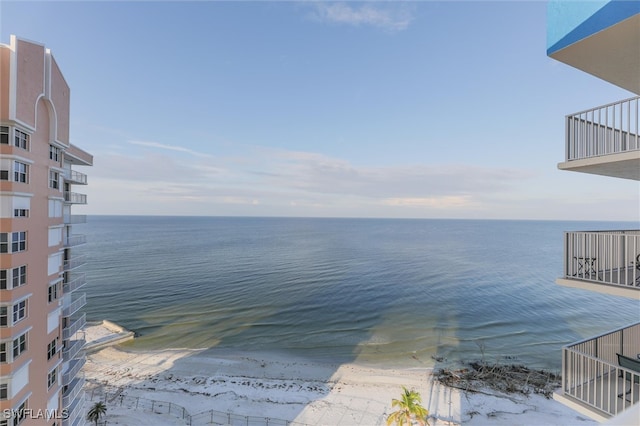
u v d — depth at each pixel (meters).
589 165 8.20
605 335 9.52
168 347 37.50
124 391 27.19
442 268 85.31
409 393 21.98
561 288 64.81
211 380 29.42
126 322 45.03
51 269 16.48
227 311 50.25
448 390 27.86
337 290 62.88
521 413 24.45
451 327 43.88
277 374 31.16
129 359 33.94
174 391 27.33
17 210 13.59
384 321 46.34
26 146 14.27
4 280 13.01
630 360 8.62
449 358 34.72
